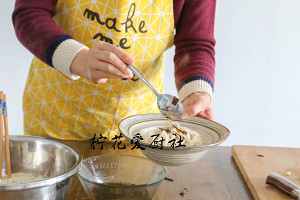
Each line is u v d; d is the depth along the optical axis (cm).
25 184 67
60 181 71
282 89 271
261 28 260
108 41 123
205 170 108
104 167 91
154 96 142
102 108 133
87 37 124
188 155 89
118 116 136
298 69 266
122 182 90
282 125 277
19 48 266
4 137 90
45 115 141
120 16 119
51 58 108
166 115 110
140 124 108
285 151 122
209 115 119
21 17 115
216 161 116
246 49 265
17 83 273
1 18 258
